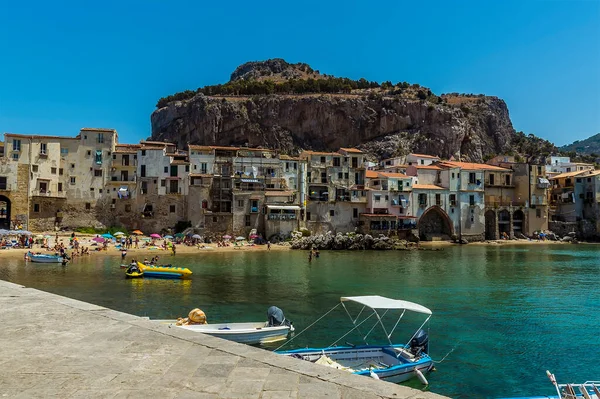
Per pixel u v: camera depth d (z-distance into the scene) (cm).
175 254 7812
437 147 18662
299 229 10081
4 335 1007
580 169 16162
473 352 2589
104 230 9644
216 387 704
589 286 4922
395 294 4309
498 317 3416
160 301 3822
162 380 735
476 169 12162
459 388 2092
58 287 4391
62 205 9569
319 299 4022
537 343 2767
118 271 5534
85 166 9775
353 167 11219
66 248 7719
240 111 19062
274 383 719
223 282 4922
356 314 3450
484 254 8800
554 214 13900
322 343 2684
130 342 952
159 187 9894
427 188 11556
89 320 1149
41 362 827
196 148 10056
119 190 9794
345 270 6091
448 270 6234
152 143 11056
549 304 3909
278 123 19450
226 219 9644
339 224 10812
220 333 2505
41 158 9238
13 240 7938
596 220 13138
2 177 8788
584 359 2492
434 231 11919
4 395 674
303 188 10519
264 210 9888
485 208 12319
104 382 727
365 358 2331
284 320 2888
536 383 2162
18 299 1416
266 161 10356
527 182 12825
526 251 9612
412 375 2158
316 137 19462
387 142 18812
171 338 987
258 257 7625
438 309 3669
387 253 8812
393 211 11188
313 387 700
